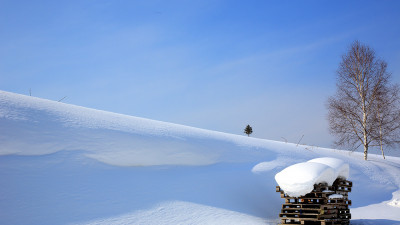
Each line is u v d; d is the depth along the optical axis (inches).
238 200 487.8
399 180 764.0
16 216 320.2
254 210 467.5
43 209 340.5
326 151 920.3
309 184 380.5
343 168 435.5
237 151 680.4
